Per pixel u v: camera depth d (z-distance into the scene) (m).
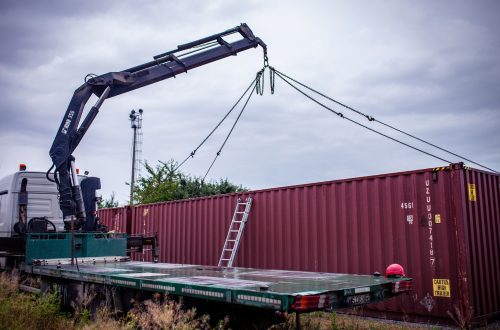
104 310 6.43
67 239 8.96
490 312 8.32
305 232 10.37
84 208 9.90
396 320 8.63
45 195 10.64
